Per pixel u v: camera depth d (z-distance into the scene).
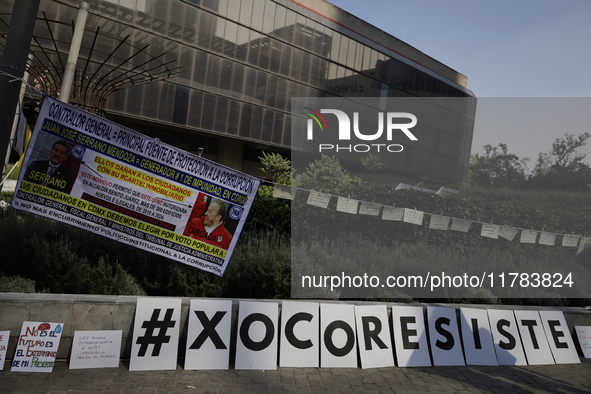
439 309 4.77
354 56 27.41
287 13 24.47
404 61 29.53
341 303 4.43
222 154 25.28
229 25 22.17
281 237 7.05
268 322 4.17
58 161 4.22
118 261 4.97
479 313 4.90
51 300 3.71
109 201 4.36
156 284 4.66
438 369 4.41
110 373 3.62
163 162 4.47
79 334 3.73
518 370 4.60
